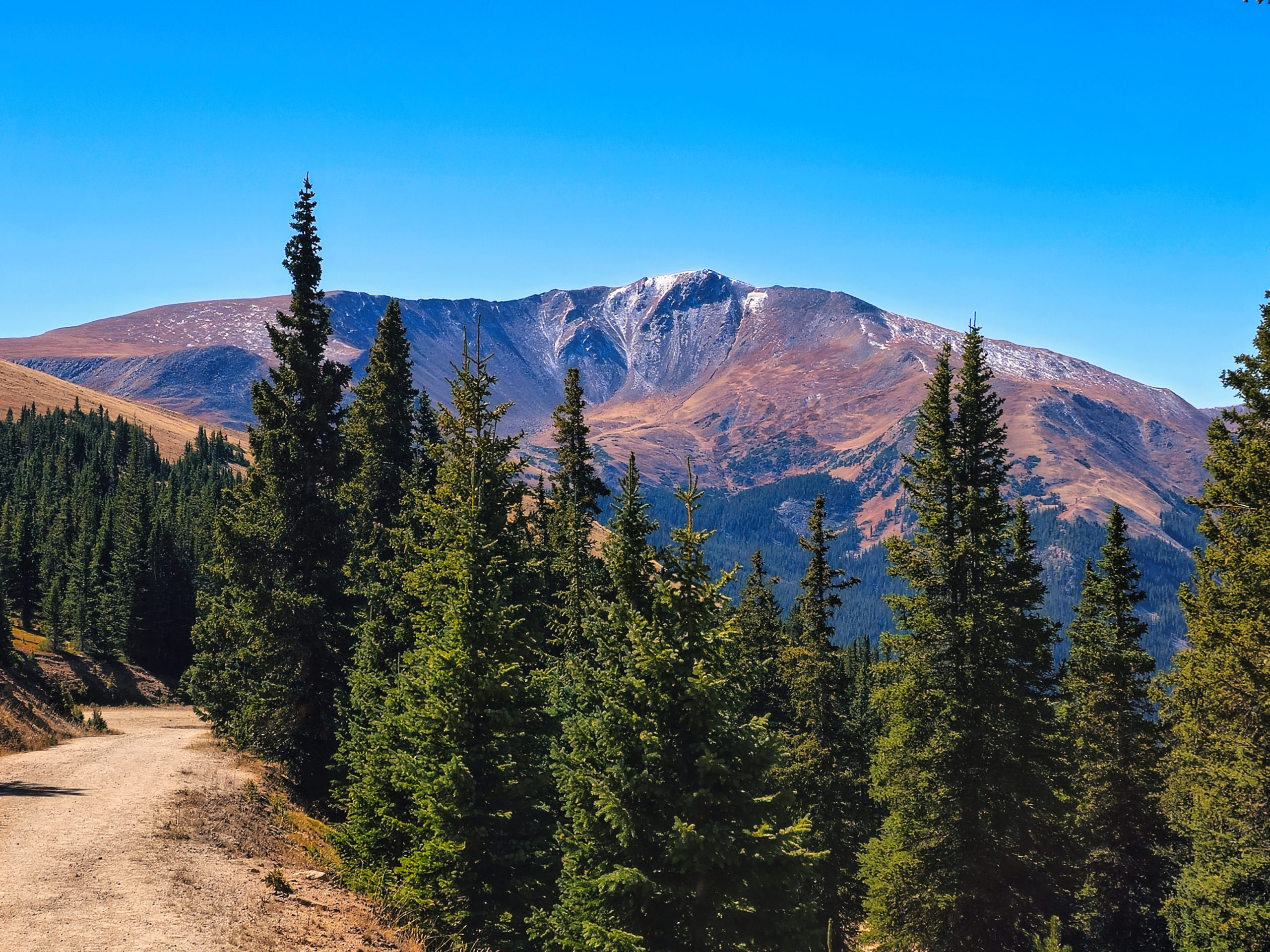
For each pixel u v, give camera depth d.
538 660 25.62
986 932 26.86
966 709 27.05
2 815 22.14
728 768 18.00
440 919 19.38
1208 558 26.08
